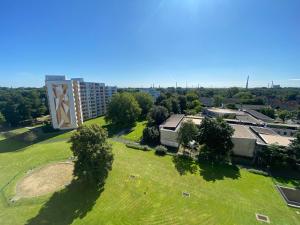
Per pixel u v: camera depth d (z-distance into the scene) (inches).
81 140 1317.7
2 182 1499.8
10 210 1170.6
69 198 1274.6
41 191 1363.2
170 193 1332.4
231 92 7239.2
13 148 2374.5
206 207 1190.9
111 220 1072.8
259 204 1227.9
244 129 2263.8
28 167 1761.8
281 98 6220.5
